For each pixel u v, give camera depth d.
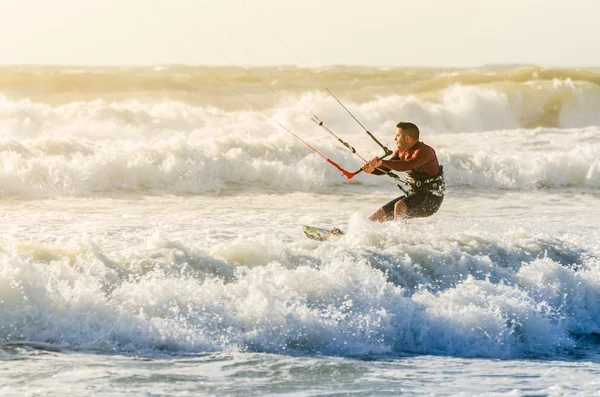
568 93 139.62
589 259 31.27
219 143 62.41
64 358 17.84
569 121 137.25
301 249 26.64
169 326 19.81
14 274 19.55
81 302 19.69
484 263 27.28
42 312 19.23
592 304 26.61
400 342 21.45
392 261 26.14
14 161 51.75
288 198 54.38
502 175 66.31
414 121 123.38
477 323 22.27
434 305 22.92
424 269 26.33
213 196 53.69
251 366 18.30
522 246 30.77
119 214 43.12
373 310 21.80
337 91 148.12
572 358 22.03
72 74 138.38
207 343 19.62
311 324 20.70
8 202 46.69
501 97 134.50
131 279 22.03
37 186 51.00
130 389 15.84
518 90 138.00
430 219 44.00
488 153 75.50
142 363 17.97
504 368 19.89
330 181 61.66
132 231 36.00
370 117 118.50
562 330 24.14
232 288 21.80
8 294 19.23
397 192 60.16
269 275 23.17
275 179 59.91
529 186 65.75
